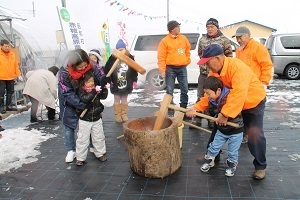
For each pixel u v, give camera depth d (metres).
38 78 5.36
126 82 5.18
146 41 8.91
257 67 3.79
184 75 5.31
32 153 3.98
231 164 3.04
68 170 3.42
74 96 3.27
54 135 4.76
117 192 2.87
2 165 3.60
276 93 7.67
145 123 3.61
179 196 2.73
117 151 3.95
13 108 6.39
